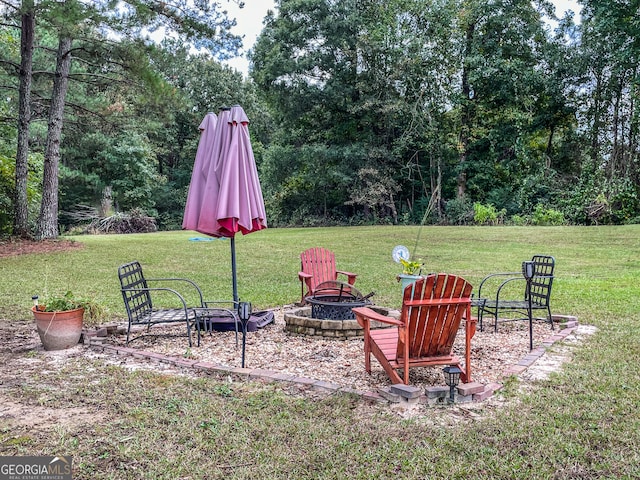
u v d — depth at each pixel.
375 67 29.02
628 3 23.98
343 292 6.60
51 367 4.50
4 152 20.73
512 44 28.55
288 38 29.50
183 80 40.06
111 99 25.97
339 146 30.72
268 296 8.62
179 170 41.59
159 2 14.20
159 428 3.18
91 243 17.41
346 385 4.04
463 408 3.54
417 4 27.94
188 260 13.65
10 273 10.91
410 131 28.67
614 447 2.92
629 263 12.38
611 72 26.11
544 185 26.58
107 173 34.69
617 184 23.48
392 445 2.95
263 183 32.94
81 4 12.18
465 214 26.89
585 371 4.34
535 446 2.93
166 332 5.86
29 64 16.19
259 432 3.13
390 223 30.28
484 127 29.44
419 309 3.67
